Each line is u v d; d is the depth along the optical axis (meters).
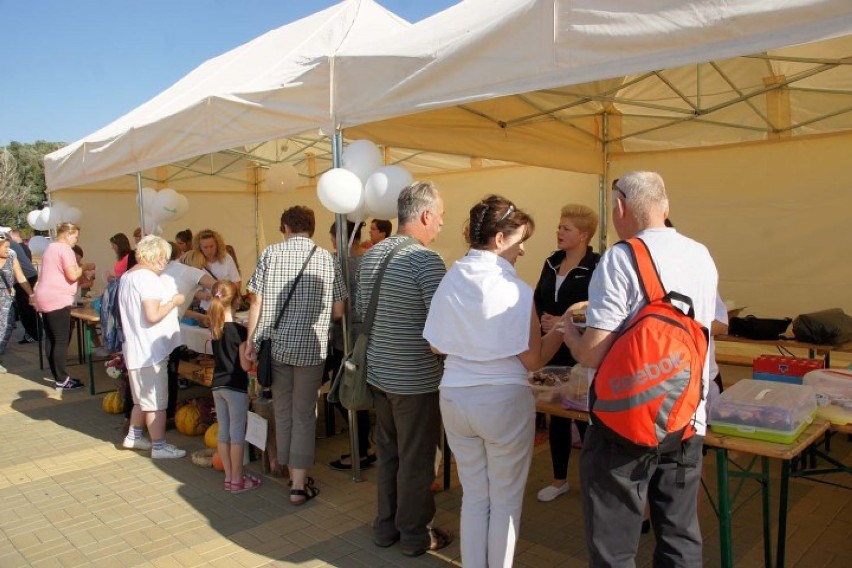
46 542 3.44
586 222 3.57
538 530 3.44
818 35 2.01
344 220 4.01
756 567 3.01
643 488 2.04
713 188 6.27
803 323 4.54
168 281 4.72
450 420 2.52
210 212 10.51
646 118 6.26
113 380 7.36
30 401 6.48
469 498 2.59
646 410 1.90
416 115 4.73
